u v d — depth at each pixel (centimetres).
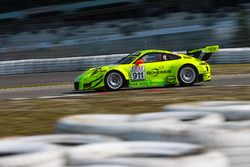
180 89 2039
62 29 5072
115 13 5525
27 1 5816
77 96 1862
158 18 5112
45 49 4734
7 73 3975
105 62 3928
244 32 4466
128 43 4622
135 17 5338
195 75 2261
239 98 1574
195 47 4575
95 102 1608
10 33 5028
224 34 4531
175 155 402
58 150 422
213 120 571
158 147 435
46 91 2306
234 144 468
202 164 386
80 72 3794
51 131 1055
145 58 2253
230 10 4884
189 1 5153
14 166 380
